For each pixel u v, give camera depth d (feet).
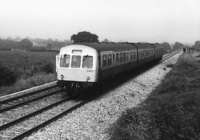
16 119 34.91
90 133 31.48
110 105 44.75
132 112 35.04
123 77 77.25
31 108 42.65
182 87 55.31
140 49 91.66
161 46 146.10
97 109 41.75
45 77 71.61
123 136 28.94
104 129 33.04
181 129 32.91
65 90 52.03
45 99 49.14
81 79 50.19
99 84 55.67
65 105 44.68
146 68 110.01
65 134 30.76
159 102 43.47
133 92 57.47
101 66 52.54
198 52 226.38
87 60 50.14
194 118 36.06
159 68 109.70
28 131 30.68
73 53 51.01
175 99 45.34
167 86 57.47
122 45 73.20
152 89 63.46
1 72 66.74
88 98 50.52
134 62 83.56
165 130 32.07
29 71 86.89
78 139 29.55
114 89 59.98
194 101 43.83
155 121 33.96
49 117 37.63
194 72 80.12
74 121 35.42
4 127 32.55
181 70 86.63
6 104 45.19
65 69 51.06
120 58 66.95
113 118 37.63
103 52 53.83
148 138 29.09
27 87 60.64
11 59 147.84
